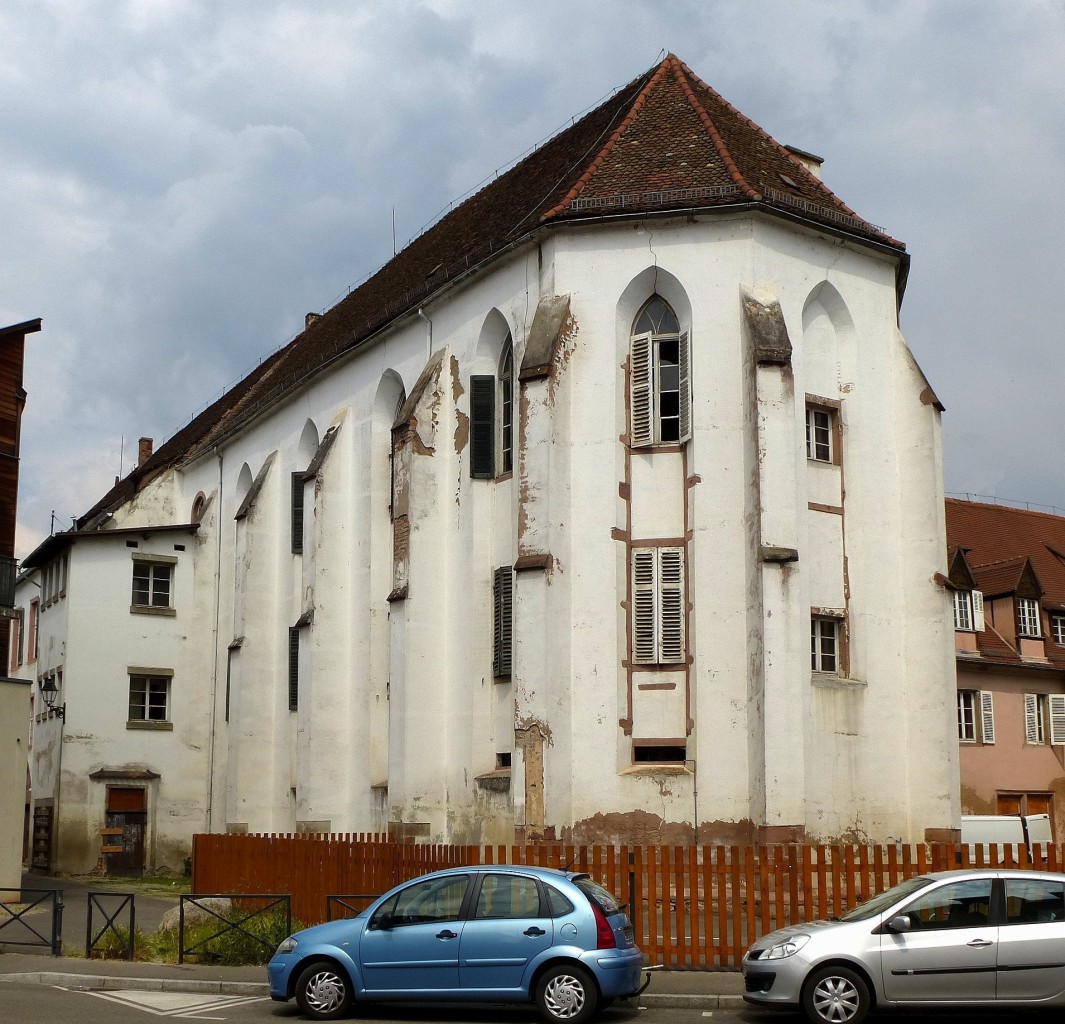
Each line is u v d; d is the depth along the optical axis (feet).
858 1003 50.03
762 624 82.94
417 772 99.19
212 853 97.30
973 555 153.17
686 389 89.66
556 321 90.94
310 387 133.80
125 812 149.18
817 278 92.84
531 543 88.33
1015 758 136.67
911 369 95.25
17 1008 54.75
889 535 93.30
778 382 85.76
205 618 157.58
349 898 73.05
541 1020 53.26
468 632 99.40
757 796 82.02
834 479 92.22
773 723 81.92
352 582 120.37
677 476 89.51
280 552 138.92
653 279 91.50
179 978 62.95
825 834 85.81
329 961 53.57
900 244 96.48
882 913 51.31
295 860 84.28
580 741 86.43
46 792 151.43
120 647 152.25
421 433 103.60
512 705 93.35
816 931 51.55
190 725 154.20
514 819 86.07
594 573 88.48
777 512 84.58
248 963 68.49
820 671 89.25
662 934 64.75
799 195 96.07
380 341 118.52
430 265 123.34
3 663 98.89
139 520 171.63
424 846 73.10
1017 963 49.93
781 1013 53.78
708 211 89.66
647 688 87.40
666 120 99.55
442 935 52.90
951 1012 51.16
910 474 94.17
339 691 118.83
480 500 100.37
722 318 89.04
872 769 89.04
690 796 84.38
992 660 135.74
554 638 87.10
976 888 51.39
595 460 89.86
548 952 51.80
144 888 125.90
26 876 144.56
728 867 64.80
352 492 121.90
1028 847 66.44
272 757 136.05
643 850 65.82
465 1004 55.11
